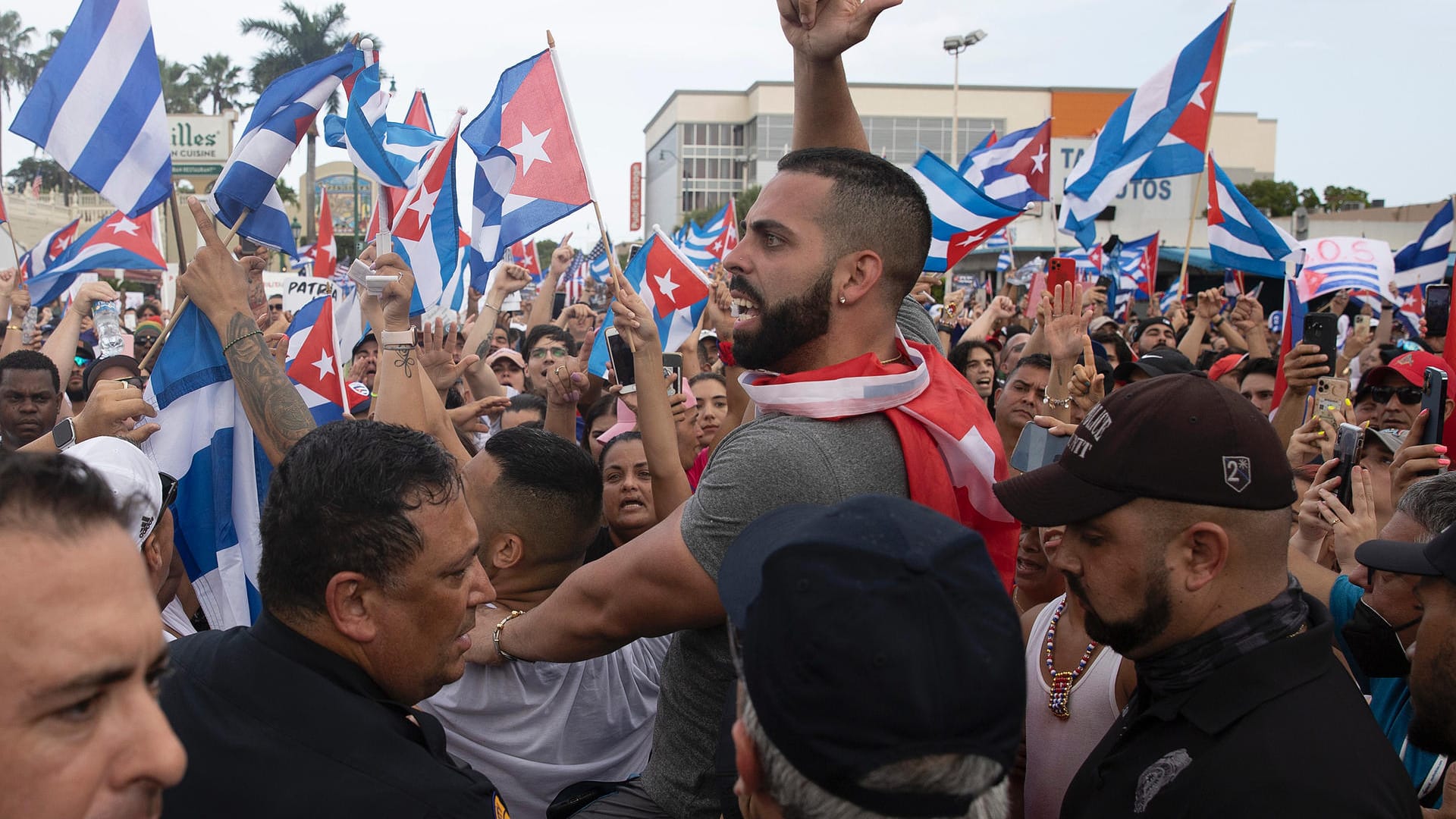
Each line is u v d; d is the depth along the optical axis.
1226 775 1.62
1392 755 1.66
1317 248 10.02
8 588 1.00
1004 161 10.84
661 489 3.01
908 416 2.06
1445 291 6.60
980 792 1.11
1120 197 26.03
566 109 4.45
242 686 1.65
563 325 10.83
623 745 2.79
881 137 66.81
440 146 4.79
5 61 50.16
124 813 1.08
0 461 1.06
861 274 2.07
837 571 1.15
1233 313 8.74
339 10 37.38
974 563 1.21
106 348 5.77
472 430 5.04
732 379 5.42
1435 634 1.95
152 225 9.22
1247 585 1.73
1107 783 1.81
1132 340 11.99
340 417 4.56
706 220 57.50
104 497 1.10
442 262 4.85
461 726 2.51
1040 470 1.89
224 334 2.92
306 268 11.24
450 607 1.81
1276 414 4.11
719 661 2.17
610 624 2.05
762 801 1.25
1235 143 66.50
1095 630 1.83
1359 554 2.08
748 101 75.25
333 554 1.70
